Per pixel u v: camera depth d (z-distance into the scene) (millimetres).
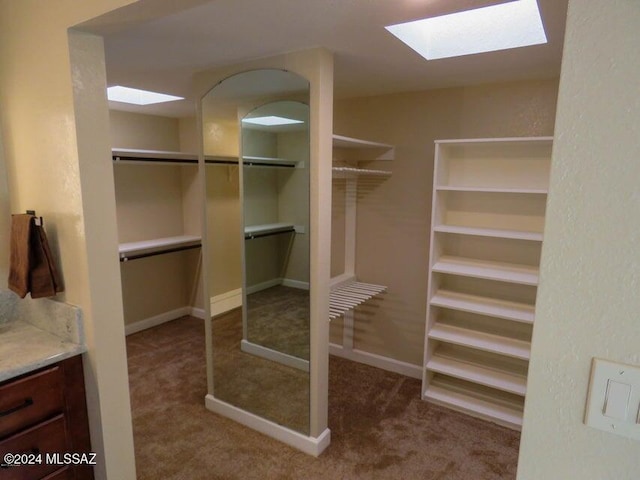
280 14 1499
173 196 4242
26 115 1641
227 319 2602
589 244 658
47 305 1713
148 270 4148
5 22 1630
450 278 2936
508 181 2660
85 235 1523
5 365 1449
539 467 761
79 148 1478
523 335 2717
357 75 2420
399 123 3012
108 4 1260
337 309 2699
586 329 681
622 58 603
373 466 2234
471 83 2645
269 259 2330
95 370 1615
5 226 1819
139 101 3367
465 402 2748
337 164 3209
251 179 2340
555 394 723
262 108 2186
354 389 3029
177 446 2393
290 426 2408
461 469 2219
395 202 3123
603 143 628
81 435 1665
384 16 1510
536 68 2236
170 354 3615
